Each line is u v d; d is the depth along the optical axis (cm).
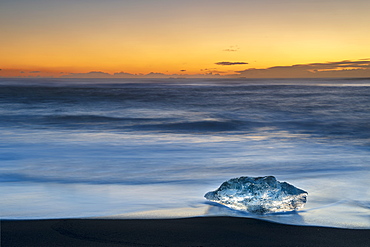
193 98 3719
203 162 798
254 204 407
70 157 854
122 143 1091
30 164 766
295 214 403
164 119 1889
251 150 984
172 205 437
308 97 3888
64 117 1916
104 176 644
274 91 5544
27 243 308
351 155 909
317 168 731
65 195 489
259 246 309
